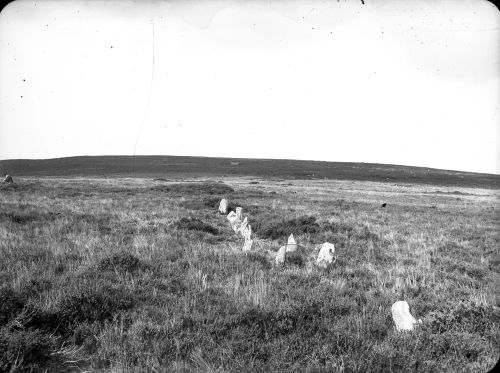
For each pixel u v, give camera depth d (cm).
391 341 543
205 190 3531
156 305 649
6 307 557
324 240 1358
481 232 1688
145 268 855
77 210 1803
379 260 1107
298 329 566
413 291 797
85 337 538
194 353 492
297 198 3312
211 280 814
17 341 478
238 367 459
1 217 1419
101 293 650
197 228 1473
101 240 1140
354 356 487
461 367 476
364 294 761
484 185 8706
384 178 9075
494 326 584
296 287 776
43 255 918
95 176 7138
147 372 452
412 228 1752
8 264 805
